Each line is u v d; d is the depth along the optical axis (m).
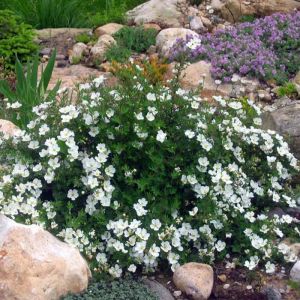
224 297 1.39
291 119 1.84
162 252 1.43
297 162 1.71
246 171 1.62
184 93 1.57
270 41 2.53
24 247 1.26
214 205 1.47
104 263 1.39
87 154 1.49
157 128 1.48
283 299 1.38
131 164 1.51
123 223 1.38
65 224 1.46
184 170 1.50
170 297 1.35
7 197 1.45
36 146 1.50
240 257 1.48
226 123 1.55
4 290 1.22
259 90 2.30
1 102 2.24
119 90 1.52
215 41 2.56
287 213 1.66
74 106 1.56
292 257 1.46
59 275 1.27
